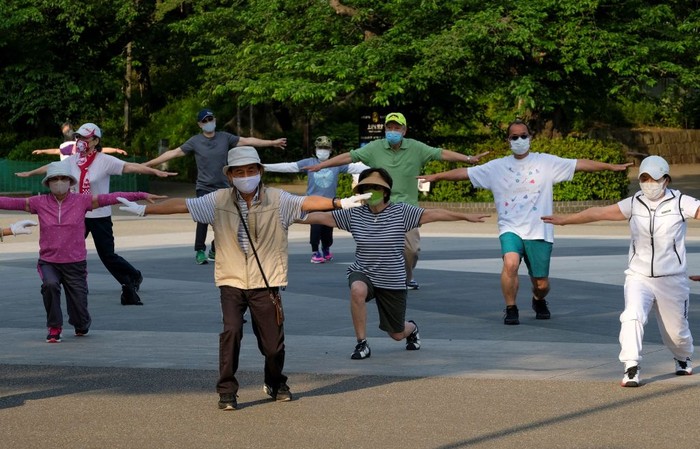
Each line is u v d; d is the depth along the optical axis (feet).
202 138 54.80
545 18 98.84
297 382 29.25
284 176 147.33
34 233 81.25
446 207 99.30
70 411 26.08
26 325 40.52
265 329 26.43
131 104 173.99
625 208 29.35
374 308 44.19
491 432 23.53
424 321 39.96
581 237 74.38
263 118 155.43
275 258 26.37
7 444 23.03
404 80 96.84
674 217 28.63
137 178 130.52
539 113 108.88
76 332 37.68
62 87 132.05
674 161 170.40
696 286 48.75
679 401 26.18
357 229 32.45
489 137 119.14
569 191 96.84
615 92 98.94
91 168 43.11
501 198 39.22
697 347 33.99
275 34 107.14
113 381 29.63
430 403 26.43
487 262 59.21
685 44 98.17
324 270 56.44
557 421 24.40
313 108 117.08
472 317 40.83
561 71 101.60
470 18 96.17
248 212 26.27
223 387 26.18
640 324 28.07
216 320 41.01
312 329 38.40
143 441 23.21
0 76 132.87
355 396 27.37
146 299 46.62
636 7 99.55
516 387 28.04
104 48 136.87
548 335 36.76
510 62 101.86
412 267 44.55
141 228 83.97
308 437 23.36
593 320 39.88
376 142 42.27
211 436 23.57
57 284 36.47
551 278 51.80
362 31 106.63
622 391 27.32
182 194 130.62
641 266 28.94
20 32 132.16
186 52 146.61
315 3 105.50
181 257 63.36
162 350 34.65
